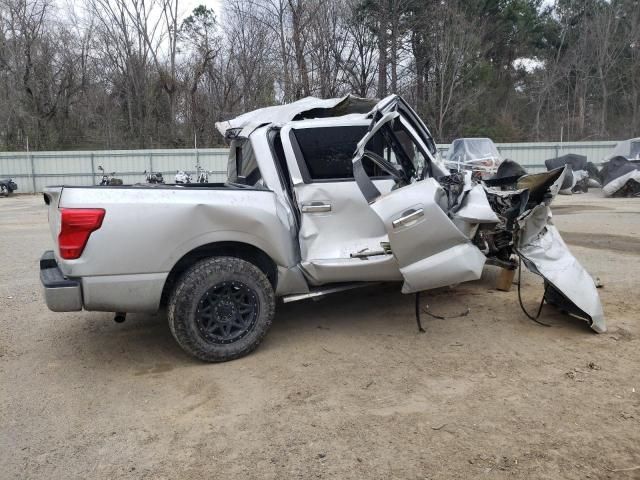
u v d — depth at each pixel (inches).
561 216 471.8
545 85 1521.9
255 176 207.2
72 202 154.2
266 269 183.6
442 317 204.5
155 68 1364.4
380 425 130.6
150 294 162.1
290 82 1036.5
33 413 142.9
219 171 1019.9
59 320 218.4
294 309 221.0
